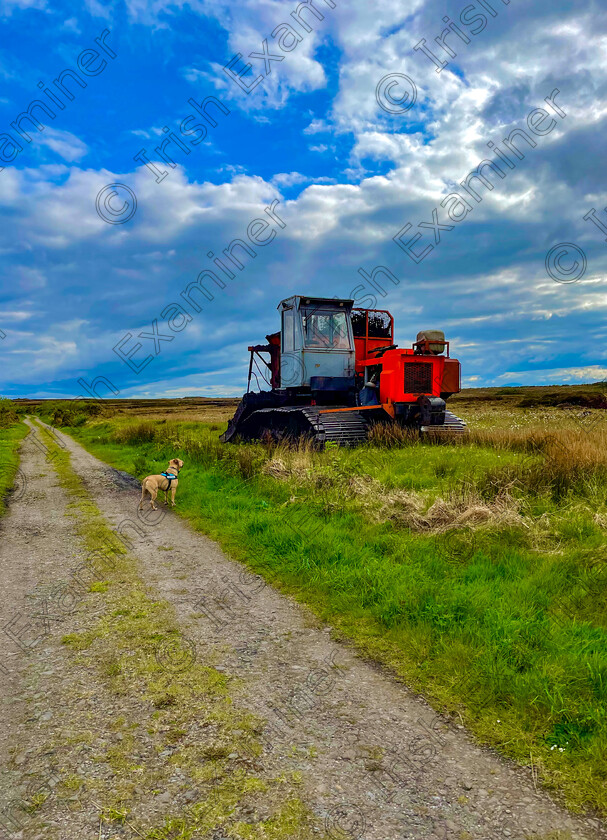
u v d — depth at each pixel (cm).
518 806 248
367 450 1257
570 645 370
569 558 528
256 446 1366
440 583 498
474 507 682
